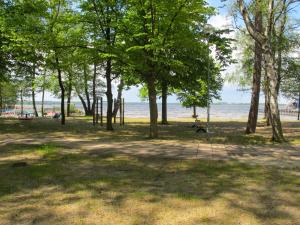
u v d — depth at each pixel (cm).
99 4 1997
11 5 2273
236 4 1917
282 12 1783
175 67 1864
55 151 1308
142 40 1806
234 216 622
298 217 619
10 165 1054
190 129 2544
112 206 676
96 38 2061
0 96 5053
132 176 910
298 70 3089
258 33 1734
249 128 2216
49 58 2336
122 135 1978
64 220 609
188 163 1079
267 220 605
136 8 1773
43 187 808
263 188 792
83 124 2906
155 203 691
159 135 2011
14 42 2220
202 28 1970
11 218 619
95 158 1170
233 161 1113
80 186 812
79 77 4378
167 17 1681
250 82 3472
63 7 2519
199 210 652
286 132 2248
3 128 2356
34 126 2561
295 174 928
